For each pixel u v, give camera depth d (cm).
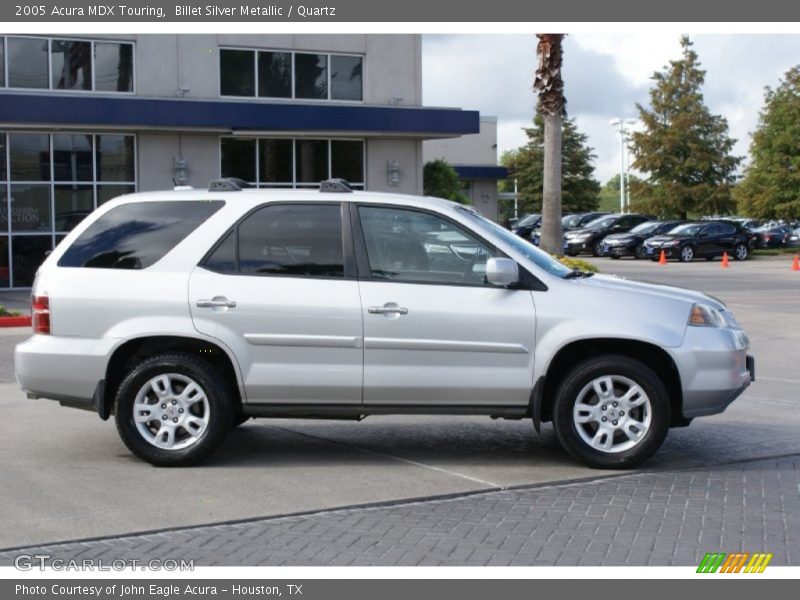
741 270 3578
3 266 2391
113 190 2483
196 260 766
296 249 768
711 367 761
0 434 885
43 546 591
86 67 2441
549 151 2233
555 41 2206
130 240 775
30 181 2400
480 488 718
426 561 566
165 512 654
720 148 5956
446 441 880
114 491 704
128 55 2484
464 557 573
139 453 768
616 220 4616
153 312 759
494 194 5278
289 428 934
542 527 629
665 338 756
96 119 2339
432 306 755
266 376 757
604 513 660
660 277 3188
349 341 754
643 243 4228
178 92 2523
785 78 4819
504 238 796
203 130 2506
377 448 850
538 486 728
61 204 2434
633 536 611
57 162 2423
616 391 768
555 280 765
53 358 760
